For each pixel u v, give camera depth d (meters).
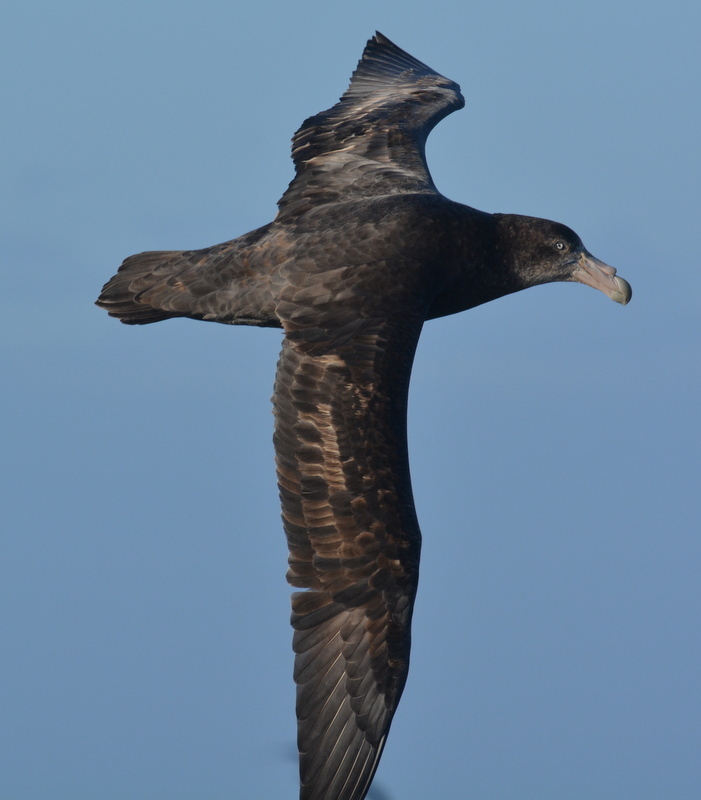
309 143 16.56
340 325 13.37
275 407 13.02
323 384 12.95
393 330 13.32
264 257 14.20
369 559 12.38
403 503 12.52
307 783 12.06
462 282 14.80
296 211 14.89
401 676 12.36
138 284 14.83
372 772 12.23
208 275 14.45
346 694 12.28
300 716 12.16
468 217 14.92
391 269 13.89
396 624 12.38
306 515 12.55
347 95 18.66
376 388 12.90
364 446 12.61
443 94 18.42
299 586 12.40
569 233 15.57
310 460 12.68
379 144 16.31
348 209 14.62
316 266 13.91
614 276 15.47
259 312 14.05
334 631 12.36
